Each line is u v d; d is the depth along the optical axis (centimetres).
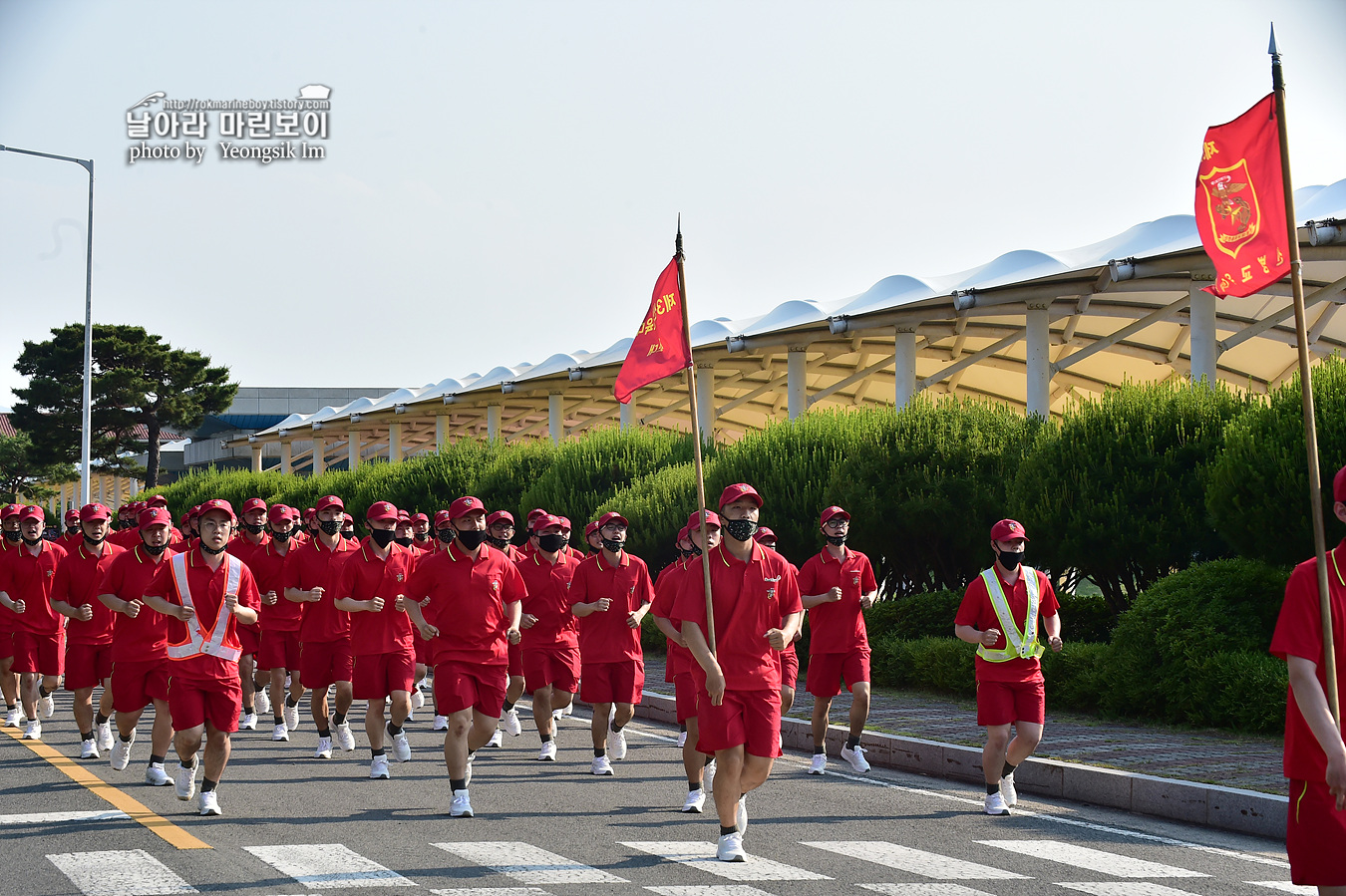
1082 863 708
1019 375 3750
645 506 2195
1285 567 1266
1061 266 2431
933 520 1770
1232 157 634
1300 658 441
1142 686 1262
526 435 5612
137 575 980
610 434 2714
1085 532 1541
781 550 1912
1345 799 420
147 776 964
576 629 1163
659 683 1705
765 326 3130
